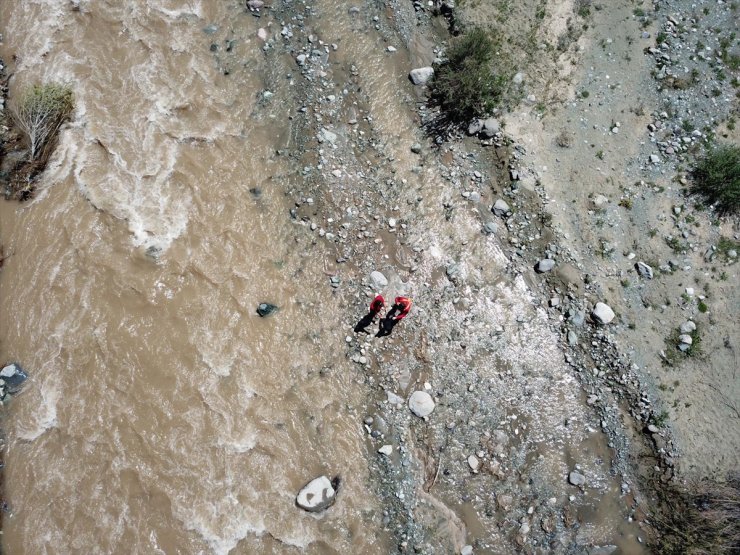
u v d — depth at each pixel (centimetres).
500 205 1135
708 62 1215
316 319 1071
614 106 1188
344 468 1003
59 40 1189
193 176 1134
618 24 1228
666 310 1091
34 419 998
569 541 1001
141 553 945
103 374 1021
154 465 984
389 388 1044
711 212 1134
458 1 1214
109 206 1105
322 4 1228
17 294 1059
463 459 1023
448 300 1094
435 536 986
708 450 1034
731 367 1070
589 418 1062
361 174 1148
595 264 1110
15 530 949
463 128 1179
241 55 1205
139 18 1211
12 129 1120
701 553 969
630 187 1148
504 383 1063
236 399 1023
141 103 1166
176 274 1079
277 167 1148
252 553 955
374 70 1210
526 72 1189
